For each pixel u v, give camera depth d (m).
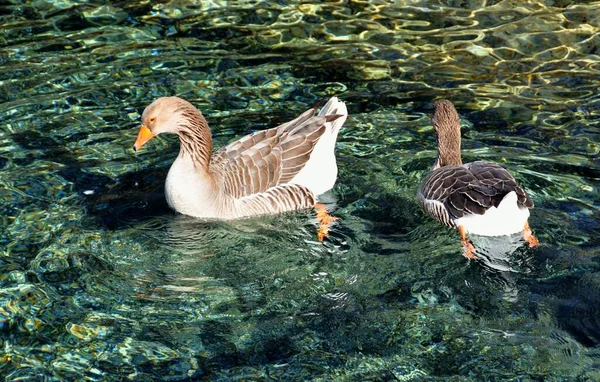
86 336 3.59
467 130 4.27
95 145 4.24
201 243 3.89
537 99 4.41
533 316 3.61
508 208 3.79
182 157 3.98
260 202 4.01
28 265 3.78
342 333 3.59
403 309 3.65
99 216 3.96
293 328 3.61
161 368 3.51
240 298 3.70
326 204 4.04
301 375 3.50
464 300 3.67
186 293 3.71
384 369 3.50
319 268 3.79
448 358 3.52
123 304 3.67
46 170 4.12
